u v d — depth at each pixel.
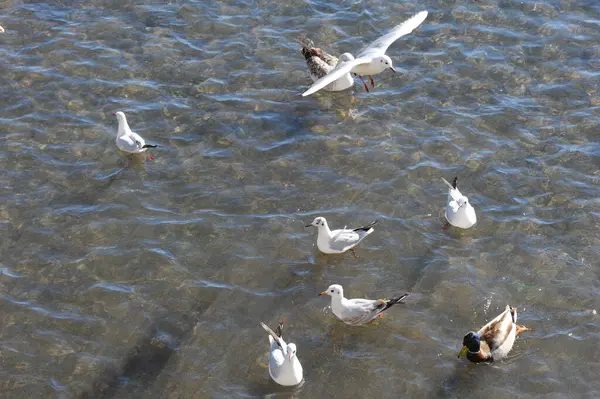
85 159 20.83
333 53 24.73
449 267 17.72
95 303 16.80
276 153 21.12
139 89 23.31
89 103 22.75
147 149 21.22
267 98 23.12
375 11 26.47
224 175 20.39
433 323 16.44
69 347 15.83
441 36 25.33
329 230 18.02
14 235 18.41
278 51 24.92
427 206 19.39
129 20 26.11
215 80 23.75
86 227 18.69
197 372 15.40
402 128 21.92
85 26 25.78
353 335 16.23
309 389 15.11
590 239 18.30
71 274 17.45
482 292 17.08
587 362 15.51
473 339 15.16
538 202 19.39
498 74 23.72
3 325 16.23
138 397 14.91
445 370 15.41
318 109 22.73
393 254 18.12
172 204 19.48
